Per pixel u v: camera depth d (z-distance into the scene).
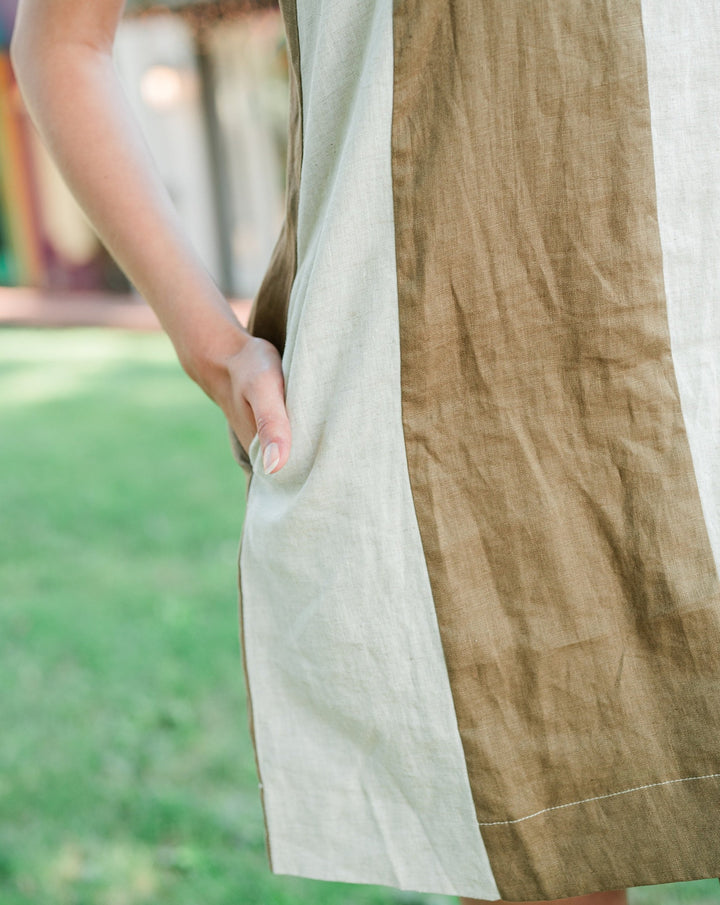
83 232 12.59
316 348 0.83
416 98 0.78
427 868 0.87
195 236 11.61
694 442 0.80
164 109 11.22
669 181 0.78
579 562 0.81
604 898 0.95
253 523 0.90
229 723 2.82
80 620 3.56
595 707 0.82
